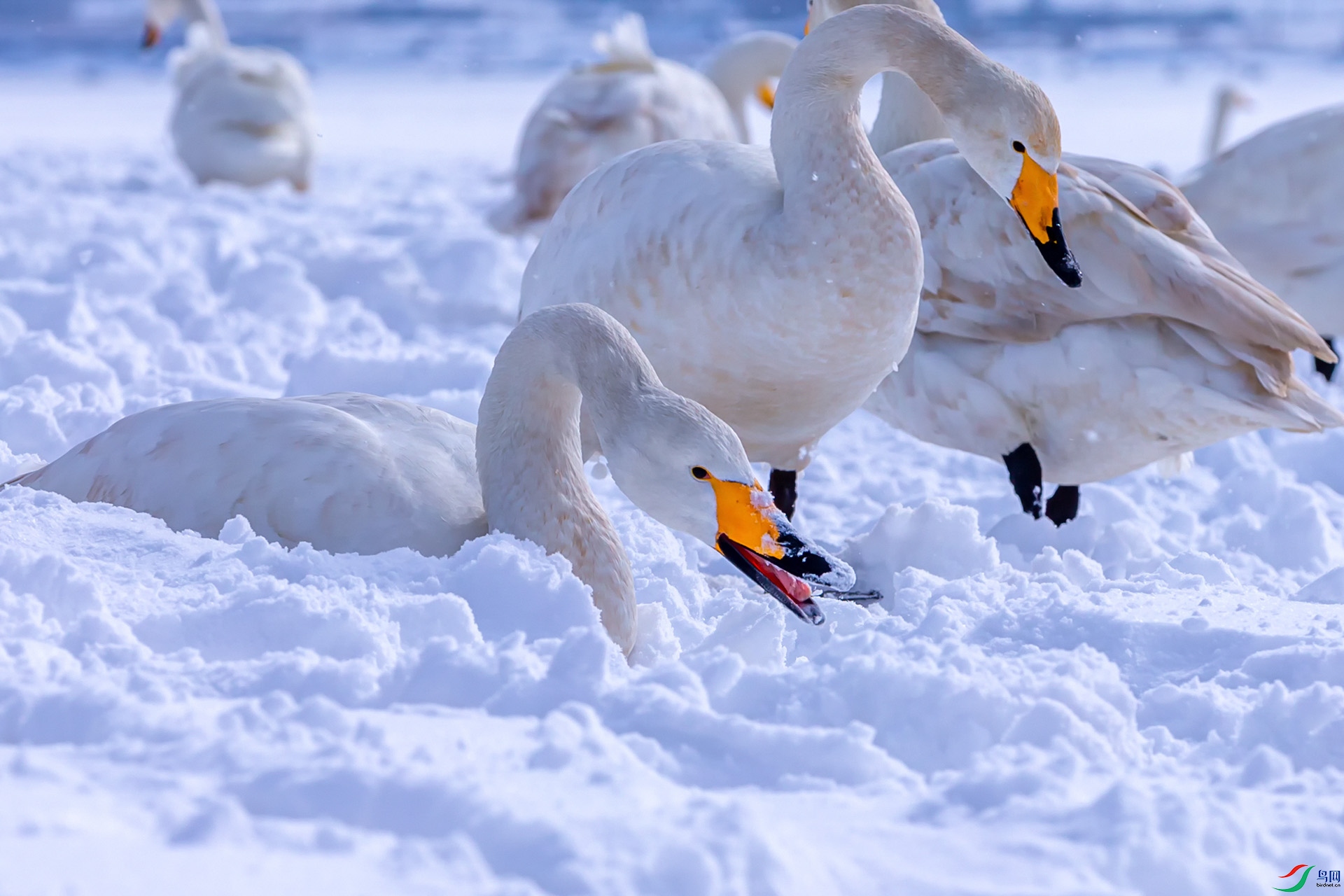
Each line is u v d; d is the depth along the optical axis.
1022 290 10.66
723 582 9.64
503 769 5.03
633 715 5.62
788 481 11.05
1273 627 7.68
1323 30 153.88
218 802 4.50
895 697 6.04
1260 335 10.13
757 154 9.96
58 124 55.28
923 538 9.70
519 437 7.64
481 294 19.27
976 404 10.94
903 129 12.31
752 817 4.57
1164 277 10.27
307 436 7.95
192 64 35.16
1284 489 12.01
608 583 7.61
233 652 6.50
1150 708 6.69
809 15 12.57
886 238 9.14
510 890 4.19
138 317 15.76
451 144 47.28
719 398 9.70
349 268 19.33
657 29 170.25
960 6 171.62
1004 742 5.89
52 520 7.49
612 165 10.23
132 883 4.05
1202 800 5.07
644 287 9.53
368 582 7.10
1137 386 10.47
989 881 4.61
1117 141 45.41
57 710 5.27
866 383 9.75
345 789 4.65
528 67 108.12
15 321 14.75
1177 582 9.21
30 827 4.31
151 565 7.20
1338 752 6.18
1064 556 9.20
